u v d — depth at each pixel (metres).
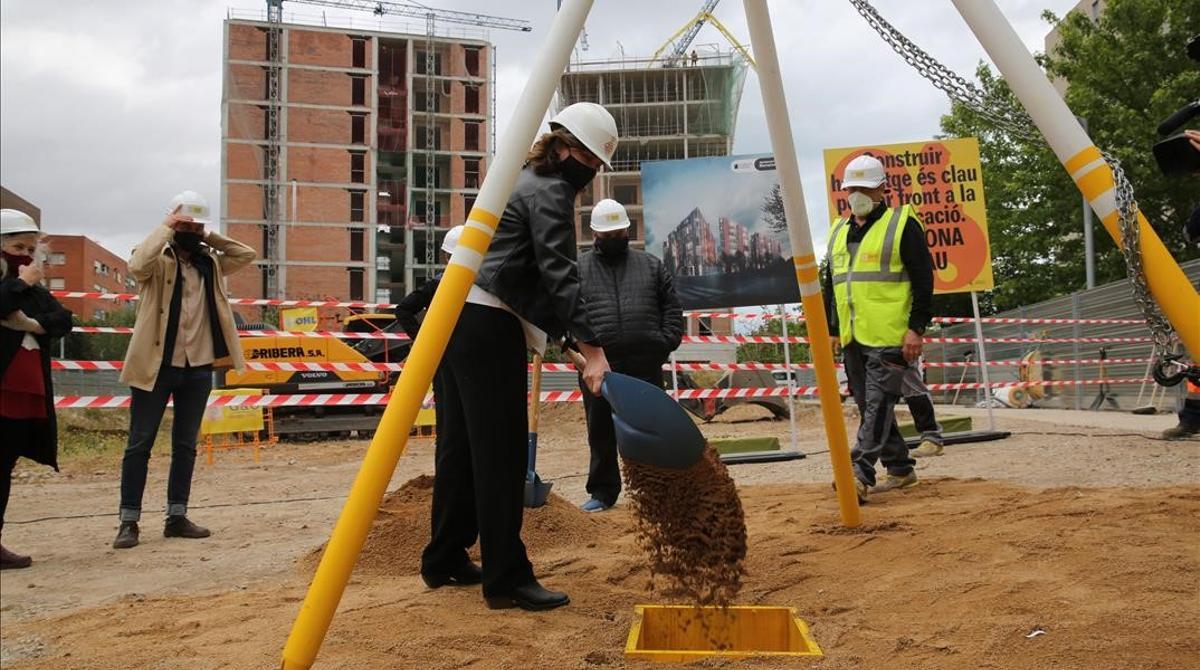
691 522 3.12
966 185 9.46
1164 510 4.26
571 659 2.74
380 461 2.29
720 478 3.09
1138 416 12.73
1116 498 4.76
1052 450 7.92
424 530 4.56
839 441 4.29
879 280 5.69
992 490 5.74
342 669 2.67
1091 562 3.36
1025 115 3.22
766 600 3.38
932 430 7.92
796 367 10.38
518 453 3.42
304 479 9.71
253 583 4.27
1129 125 23.36
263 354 16.47
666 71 77.50
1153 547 3.55
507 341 3.39
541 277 3.26
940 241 9.48
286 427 16.62
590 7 2.50
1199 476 5.98
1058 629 2.69
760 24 3.34
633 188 76.19
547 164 3.44
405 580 4.09
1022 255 29.66
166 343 5.65
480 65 77.56
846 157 9.48
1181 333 2.25
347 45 73.06
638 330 6.25
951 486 6.03
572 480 8.39
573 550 4.61
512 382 3.40
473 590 3.70
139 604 3.80
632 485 3.13
